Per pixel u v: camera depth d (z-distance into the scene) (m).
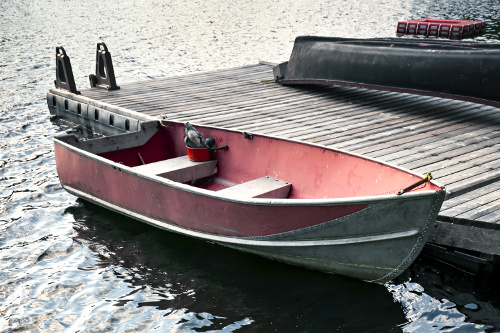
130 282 5.78
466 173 6.58
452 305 5.26
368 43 10.59
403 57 9.77
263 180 6.63
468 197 5.96
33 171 9.16
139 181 6.49
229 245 6.03
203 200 5.86
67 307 5.38
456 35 21.36
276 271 5.86
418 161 7.03
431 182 4.74
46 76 17.03
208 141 7.23
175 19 30.80
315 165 6.29
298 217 5.27
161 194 6.30
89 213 7.49
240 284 5.66
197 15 32.38
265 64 14.80
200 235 6.16
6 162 9.58
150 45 22.69
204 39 23.98
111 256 6.32
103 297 5.53
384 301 5.34
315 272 5.80
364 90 11.38
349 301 5.34
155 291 5.61
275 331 4.95
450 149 7.54
